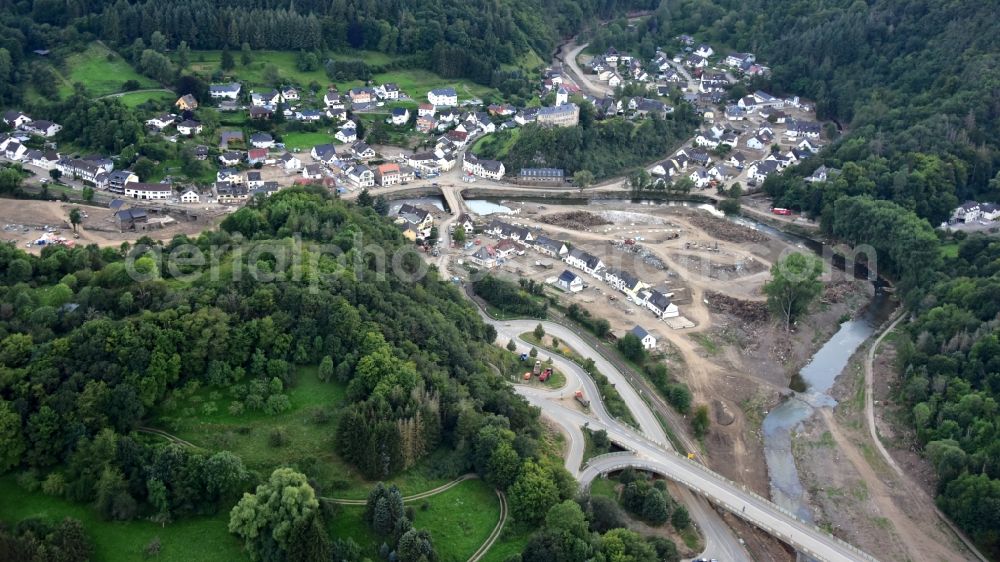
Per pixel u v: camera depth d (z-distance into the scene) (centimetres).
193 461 13975
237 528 13262
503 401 17375
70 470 13812
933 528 17512
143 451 14100
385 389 15862
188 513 13825
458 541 14412
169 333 15575
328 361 16512
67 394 14212
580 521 14212
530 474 15062
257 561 13262
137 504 13700
